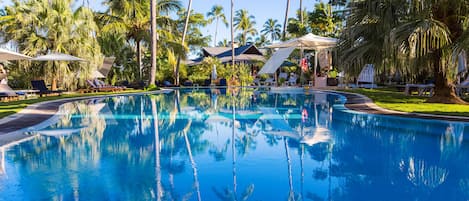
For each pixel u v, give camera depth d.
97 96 16.14
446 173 4.48
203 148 5.95
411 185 4.03
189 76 29.64
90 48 20.05
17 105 11.73
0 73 18.72
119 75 28.61
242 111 11.15
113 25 24.81
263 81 30.45
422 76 16.50
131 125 8.42
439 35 10.21
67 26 19.22
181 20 32.06
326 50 24.22
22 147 5.95
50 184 4.03
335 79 22.17
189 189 3.89
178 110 11.51
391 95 15.26
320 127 7.98
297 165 4.88
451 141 6.39
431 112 9.32
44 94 17.22
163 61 29.70
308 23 32.41
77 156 5.34
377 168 4.73
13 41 19.06
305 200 3.58
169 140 6.65
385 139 6.62
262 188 3.94
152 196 3.65
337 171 4.58
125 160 5.12
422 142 6.33
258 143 6.34
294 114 10.31
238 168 4.72
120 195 3.68
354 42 13.17
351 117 9.45
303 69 25.83
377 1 11.80
